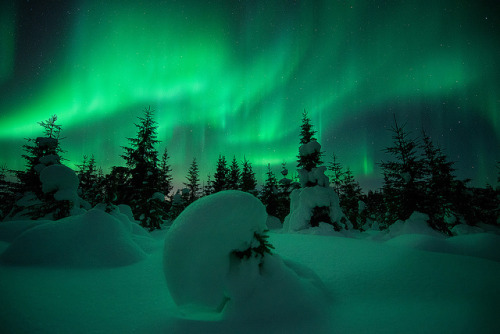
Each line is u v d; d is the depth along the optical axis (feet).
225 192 12.98
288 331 9.73
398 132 55.21
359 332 9.70
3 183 70.64
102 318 10.37
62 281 14.53
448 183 55.52
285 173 103.65
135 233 33.63
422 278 15.19
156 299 12.75
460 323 10.27
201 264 11.03
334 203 46.37
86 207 49.55
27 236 20.25
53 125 64.54
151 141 72.90
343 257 18.21
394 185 53.78
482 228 53.88
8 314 9.49
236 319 10.34
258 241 12.25
